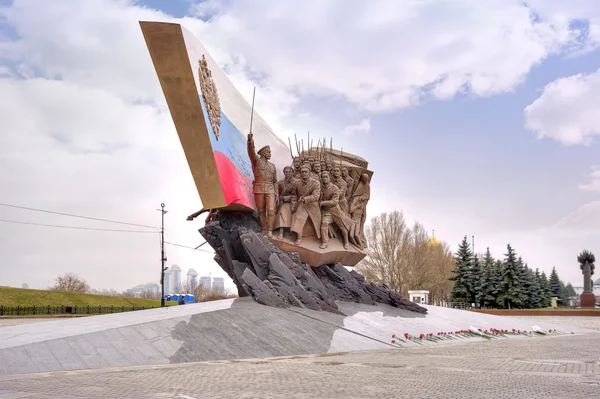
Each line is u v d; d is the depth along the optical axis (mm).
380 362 17703
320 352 21469
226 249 29281
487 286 83625
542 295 91438
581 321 54531
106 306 68000
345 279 34250
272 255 28000
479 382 12977
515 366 16609
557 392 11477
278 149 36094
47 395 10836
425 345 26094
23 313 56594
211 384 12477
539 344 26922
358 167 36969
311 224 32406
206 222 32219
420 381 13109
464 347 24875
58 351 16688
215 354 18984
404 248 81938
